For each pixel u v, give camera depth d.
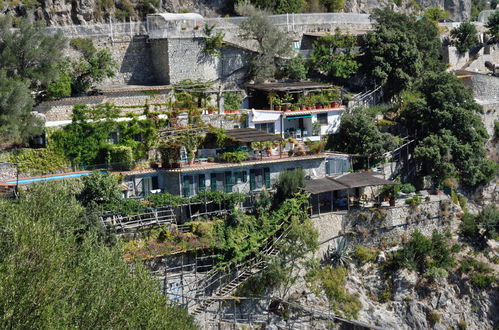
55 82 68.50
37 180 60.12
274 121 75.56
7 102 61.22
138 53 80.44
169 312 50.25
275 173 69.94
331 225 68.62
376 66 85.94
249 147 70.31
